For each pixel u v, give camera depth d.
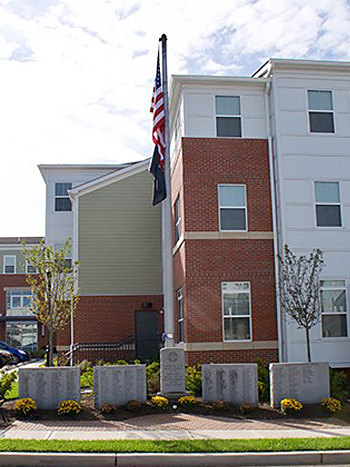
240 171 20.67
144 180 27.98
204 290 19.83
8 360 32.50
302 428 12.41
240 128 21.00
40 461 9.77
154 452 10.08
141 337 26.78
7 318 42.97
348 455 10.23
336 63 20.91
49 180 31.16
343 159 20.77
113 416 13.44
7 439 10.88
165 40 17.20
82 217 27.50
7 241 49.38
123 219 27.61
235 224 20.42
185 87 20.94
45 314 19.38
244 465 9.95
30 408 13.41
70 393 14.02
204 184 20.44
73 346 25.84
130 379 14.34
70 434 11.62
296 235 20.05
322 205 20.41
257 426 12.58
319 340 19.52
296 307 17.39
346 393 16.61
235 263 20.09
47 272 19.73
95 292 26.94
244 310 19.94
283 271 18.31
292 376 14.54
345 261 20.12
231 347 19.58
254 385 14.41
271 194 20.62
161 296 27.11
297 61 20.75
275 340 19.78
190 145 20.61
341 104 21.08
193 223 20.16
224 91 21.12
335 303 19.86
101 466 9.77
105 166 31.16
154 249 27.50
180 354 15.38
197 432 11.88
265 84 21.09
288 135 20.62
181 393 15.13
